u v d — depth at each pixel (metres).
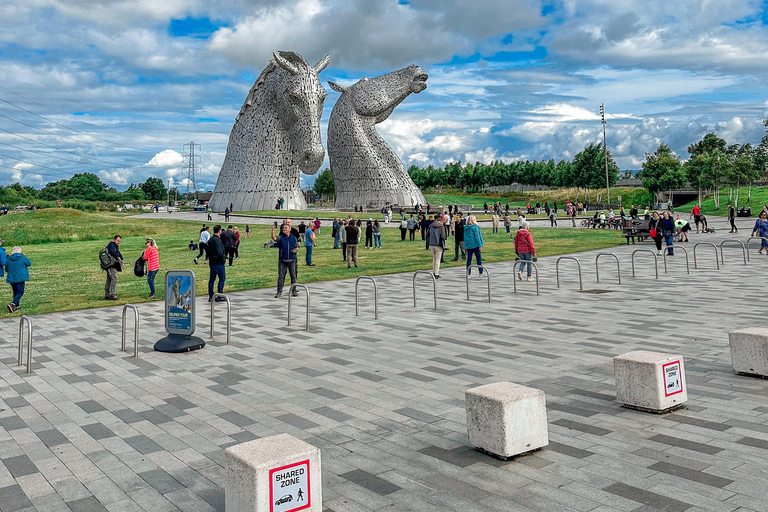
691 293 14.45
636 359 6.21
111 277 17.47
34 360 9.84
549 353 8.95
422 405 6.73
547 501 4.29
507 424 5.03
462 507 4.26
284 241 16.44
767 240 24.52
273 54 62.09
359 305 14.66
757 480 4.46
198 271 24.09
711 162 73.75
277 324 12.48
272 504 3.90
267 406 6.92
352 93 72.06
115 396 7.57
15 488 4.89
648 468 4.77
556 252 28.00
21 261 15.42
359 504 4.38
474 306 13.84
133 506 4.54
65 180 160.88
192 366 9.06
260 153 70.06
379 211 69.56
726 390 6.71
